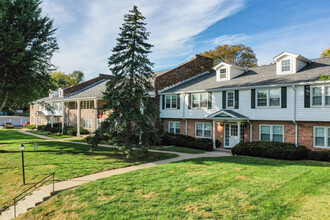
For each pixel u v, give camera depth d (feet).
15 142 90.07
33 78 68.64
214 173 38.81
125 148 54.19
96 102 99.66
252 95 66.33
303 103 57.11
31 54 63.98
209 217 24.49
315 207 25.53
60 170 45.16
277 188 31.09
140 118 55.57
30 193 36.91
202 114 78.28
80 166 47.91
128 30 56.65
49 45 70.64
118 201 29.43
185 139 76.79
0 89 61.82
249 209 25.71
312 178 34.65
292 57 64.39
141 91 56.08
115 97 54.19
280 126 62.08
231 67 78.43
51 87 77.66
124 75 57.26
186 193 30.55
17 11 62.80
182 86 90.38
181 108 84.02
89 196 31.42
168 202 28.32
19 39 59.57
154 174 39.58
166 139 82.02
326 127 54.54
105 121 56.90
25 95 71.36
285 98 60.18
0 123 221.25
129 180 36.68
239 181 34.27
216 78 82.99
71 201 30.78
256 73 76.07
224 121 72.74
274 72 71.05
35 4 66.18
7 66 61.72
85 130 115.14
